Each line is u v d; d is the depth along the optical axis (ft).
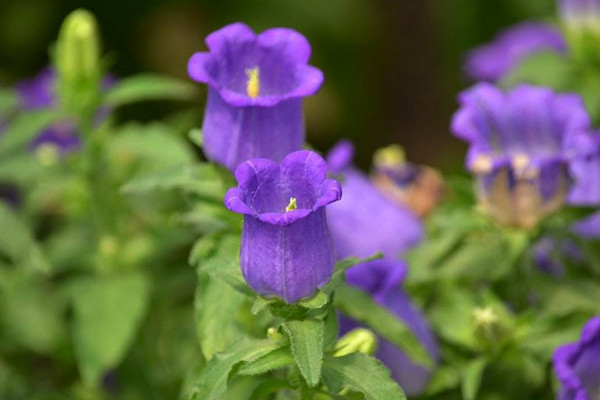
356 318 2.94
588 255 3.17
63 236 3.63
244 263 2.69
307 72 2.80
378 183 3.54
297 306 2.70
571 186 3.15
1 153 3.55
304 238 2.67
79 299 3.44
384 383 2.71
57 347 3.59
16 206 3.86
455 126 3.17
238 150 2.84
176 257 3.77
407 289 3.24
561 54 3.86
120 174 3.57
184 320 3.67
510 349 3.08
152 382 3.57
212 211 2.93
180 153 3.45
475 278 3.23
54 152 3.64
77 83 3.43
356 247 3.28
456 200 3.42
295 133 2.84
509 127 3.19
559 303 3.17
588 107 3.71
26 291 3.60
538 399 3.14
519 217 3.14
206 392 2.71
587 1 3.74
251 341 2.75
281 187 2.68
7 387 3.56
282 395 2.88
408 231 3.30
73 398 3.58
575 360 2.89
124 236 3.59
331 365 2.72
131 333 3.41
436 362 3.08
